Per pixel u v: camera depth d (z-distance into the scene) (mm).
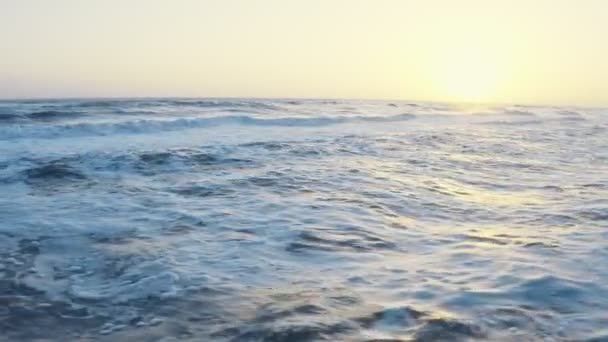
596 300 4477
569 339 3818
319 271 5340
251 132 18266
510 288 4754
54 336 4043
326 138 17281
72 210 7805
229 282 5043
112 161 11562
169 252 5965
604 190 9961
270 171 11148
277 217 7496
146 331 4098
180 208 7980
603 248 5953
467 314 4227
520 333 3912
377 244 6285
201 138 16047
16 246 6176
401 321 4125
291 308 4410
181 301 4613
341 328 4023
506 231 6883
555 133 22750
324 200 8633
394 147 15945
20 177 9914
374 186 9938
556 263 5426
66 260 5738
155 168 11141
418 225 7238
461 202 8789
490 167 12969
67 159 11633
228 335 3980
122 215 7562
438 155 14711
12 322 4262
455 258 5703
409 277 5113
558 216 7730
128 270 5422
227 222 7215
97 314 4418
